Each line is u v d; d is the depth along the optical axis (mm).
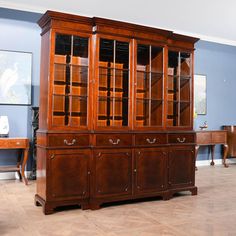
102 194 3305
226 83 7051
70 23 3225
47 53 3221
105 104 3506
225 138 6465
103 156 3326
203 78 6762
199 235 2518
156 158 3658
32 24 5082
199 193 4055
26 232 2549
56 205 3092
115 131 3398
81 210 3217
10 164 4926
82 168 3229
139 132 3545
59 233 2535
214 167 6387
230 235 2520
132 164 3494
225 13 5281
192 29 6258
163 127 3744
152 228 2678
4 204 3408
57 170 3107
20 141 4484
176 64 4055
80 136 3227
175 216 3033
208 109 6816
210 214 3107
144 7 5004
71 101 3357
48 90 3141
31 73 5094
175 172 3814
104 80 3521
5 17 4902
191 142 3973
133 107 3531
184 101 4047
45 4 4926
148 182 3588
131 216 3027
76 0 4727
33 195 3828
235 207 3377
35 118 4828
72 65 3324
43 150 3164
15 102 4980
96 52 3328
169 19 5625
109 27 3398
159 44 3742
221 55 7000
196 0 4703
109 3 4844
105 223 2805
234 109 7082
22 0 4785
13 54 4965
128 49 3549
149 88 3758
